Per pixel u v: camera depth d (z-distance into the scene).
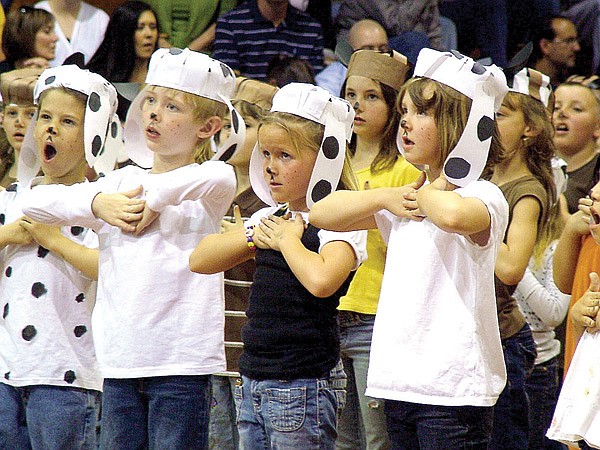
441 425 8.34
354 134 12.96
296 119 9.41
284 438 8.92
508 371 10.96
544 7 20.64
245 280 11.90
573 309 9.34
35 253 10.98
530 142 11.55
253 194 12.46
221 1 19.81
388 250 8.87
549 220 12.23
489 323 8.58
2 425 10.90
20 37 17.41
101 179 10.62
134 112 10.74
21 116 12.72
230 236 9.48
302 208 9.67
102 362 10.06
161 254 9.95
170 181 9.90
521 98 11.46
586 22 20.06
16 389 11.01
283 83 15.78
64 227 11.09
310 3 19.77
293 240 9.05
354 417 11.73
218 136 12.16
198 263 9.55
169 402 9.77
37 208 10.37
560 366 13.84
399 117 12.04
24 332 10.86
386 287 8.73
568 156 15.70
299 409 8.91
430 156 8.84
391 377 8.48
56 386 10.80
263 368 9.04
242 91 12.68
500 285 10.99
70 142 11.03
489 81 8.77
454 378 8.33
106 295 10.12
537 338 12.55
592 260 9.86
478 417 8.45
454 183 8.66
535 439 12.20
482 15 20.41
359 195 8.89
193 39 19.75
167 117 10.20
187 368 9.79
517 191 11.18
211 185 9.88
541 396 12.25
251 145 12.40
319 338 9.05
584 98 15.49
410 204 8.63
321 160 9.41
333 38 20.02
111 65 18.02
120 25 17.89
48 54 17.64
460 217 8.16
